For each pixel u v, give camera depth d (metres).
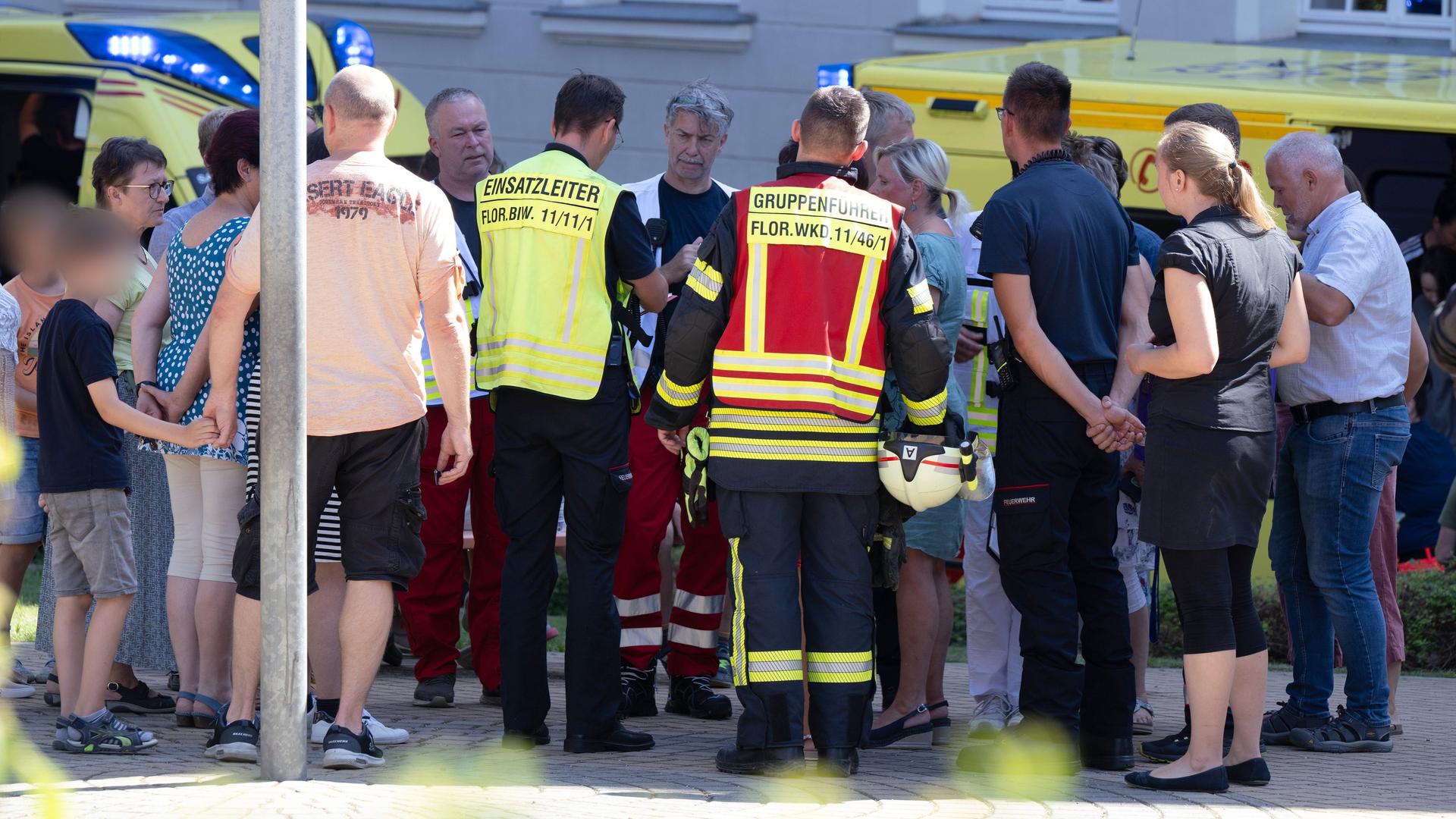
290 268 9.34
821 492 10.91
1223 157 10.99
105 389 11.17
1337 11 30.02
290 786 9.21
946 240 12.65
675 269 14.03
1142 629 14.07
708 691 14.83
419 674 14.74
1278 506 13.97
